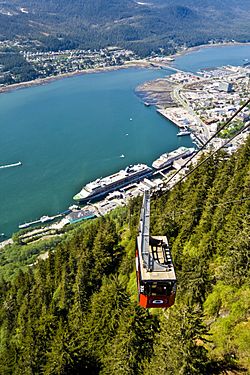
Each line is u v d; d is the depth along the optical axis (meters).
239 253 58.84
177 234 88.56
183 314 43.16
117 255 92.56
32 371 58.34
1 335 91.31
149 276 29.91
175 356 40.28
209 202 84.38
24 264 132.25
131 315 50.62
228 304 54.84
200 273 62.12
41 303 88.19
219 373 42.59
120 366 48.53
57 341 55.59
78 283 80.56
